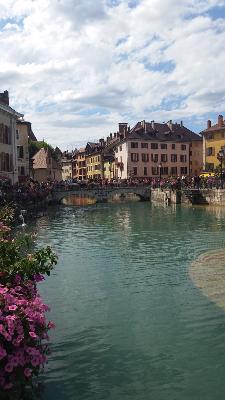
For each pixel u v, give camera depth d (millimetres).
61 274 17703
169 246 24234
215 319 12008
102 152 119875
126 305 13492
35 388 7750
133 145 98875
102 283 16219
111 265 19359
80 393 8125
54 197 67062
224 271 17422
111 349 10125
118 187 73625
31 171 89000
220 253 21594
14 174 55500
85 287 15688
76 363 9375
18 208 36625
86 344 10430
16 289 6918
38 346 6809
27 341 6035
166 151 102500
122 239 27266
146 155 100250
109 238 27828
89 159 132750
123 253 22266
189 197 60062
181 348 10125
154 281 16328
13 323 5906
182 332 11117
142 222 37719
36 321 6305
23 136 70625
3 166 51219
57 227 34438
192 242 25562
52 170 103312
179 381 8570
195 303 13461
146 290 15141
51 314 12734
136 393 8133
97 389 8273
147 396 8023
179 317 12258
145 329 11398
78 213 49188
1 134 50781
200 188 60281
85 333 11172
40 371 8727
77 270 18422
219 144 79188
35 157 98000
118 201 74875
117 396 8031
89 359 9570
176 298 14070
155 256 21297
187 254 21703
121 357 9688
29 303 6516
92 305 13562
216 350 9992
